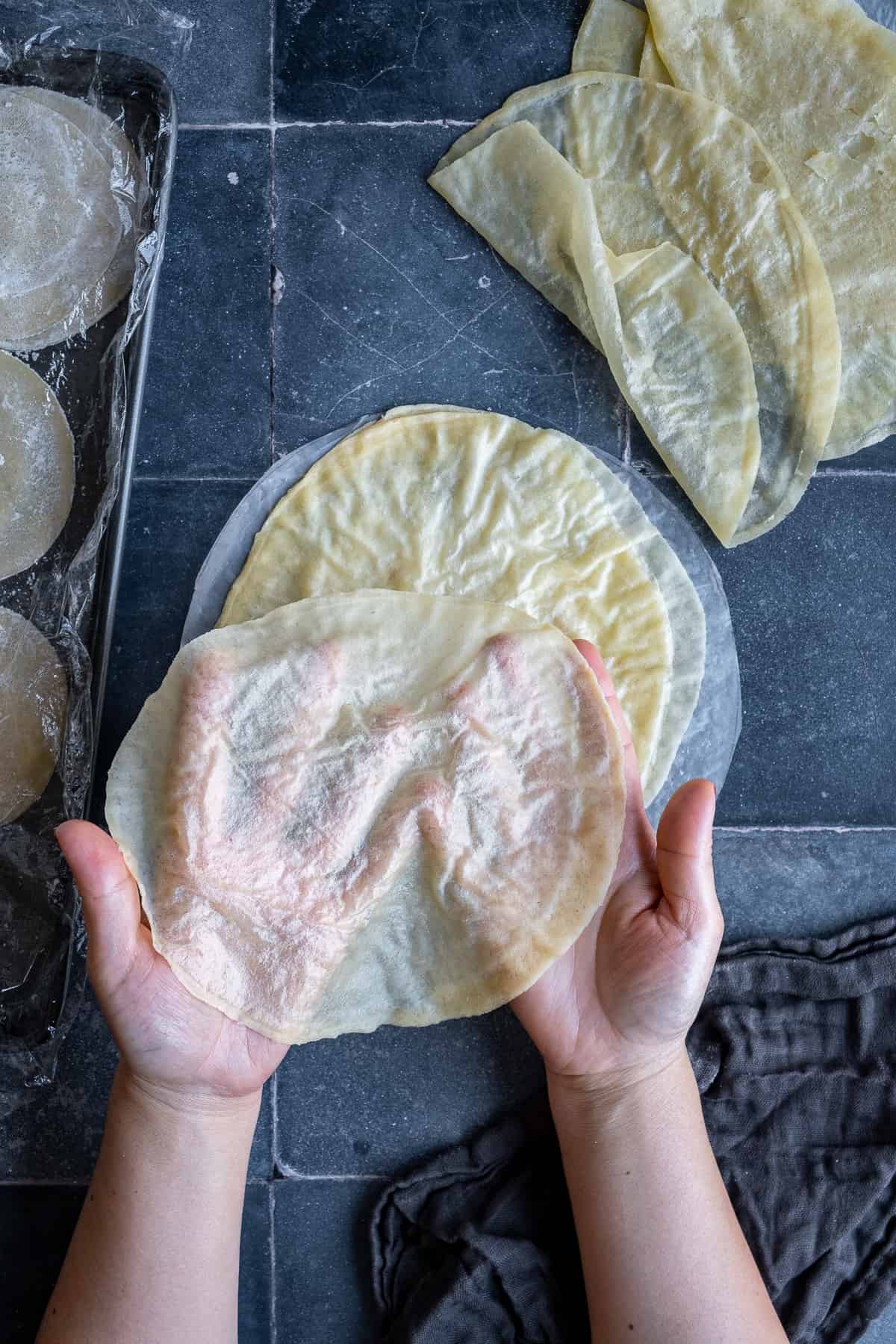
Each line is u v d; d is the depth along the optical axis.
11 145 0.68
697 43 0.70
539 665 0.62
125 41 0.70
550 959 0.60
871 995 0.70
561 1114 0.63
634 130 0.70
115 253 0.68
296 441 0.70
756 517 0.70
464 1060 0.70
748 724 0.71
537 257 0.70
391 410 0.70
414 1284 0.68
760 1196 0.68
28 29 0.70
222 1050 0.60
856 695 0.71
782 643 0.71
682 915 0.59
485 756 0.61
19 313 0.68
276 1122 0.69
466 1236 0.67
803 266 0.69
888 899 0.71
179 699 0.60
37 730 0.67
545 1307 0.67
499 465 0.69
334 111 0.71
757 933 0.71
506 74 0.71
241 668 0.61
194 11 0.71
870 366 0.70
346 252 0.71
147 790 0.60
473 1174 0.69
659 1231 0.60
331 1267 0.69
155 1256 0.59
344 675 0.61
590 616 0.69
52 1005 0.66
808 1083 0.69
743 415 0.69
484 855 0.61
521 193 0.70
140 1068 0.59
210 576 0.69
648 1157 0.61
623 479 0.71
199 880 0.59
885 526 0.71
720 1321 0.59
